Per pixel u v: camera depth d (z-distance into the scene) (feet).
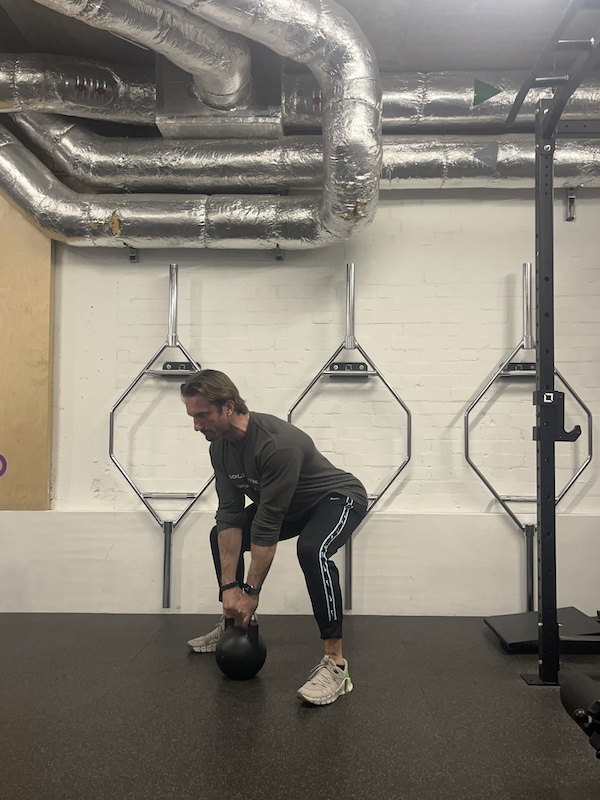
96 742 6.48
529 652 9.42
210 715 7.13
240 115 10.75
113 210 11.10
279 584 11.57
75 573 11.75
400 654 9.34
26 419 11.91
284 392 12.05
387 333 12.03
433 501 11.86
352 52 9.46
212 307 12.16
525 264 11.63
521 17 10.21
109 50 11.40
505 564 11.51
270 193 11.93
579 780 5.76
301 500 7.95
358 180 9.86
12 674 8.46
